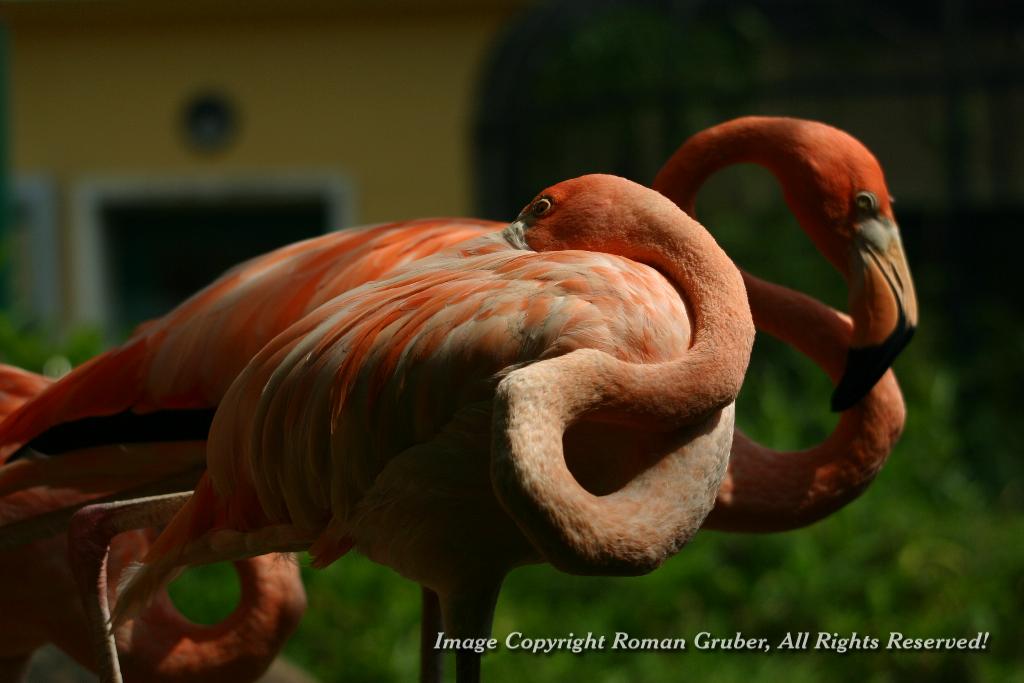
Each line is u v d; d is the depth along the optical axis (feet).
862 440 13.15
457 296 9.73
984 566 29.43
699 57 45.50
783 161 13.61
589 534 8.25
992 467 38.93
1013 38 47.29
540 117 47.34
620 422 8.98
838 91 45.88
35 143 53.93
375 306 10.23
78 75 53.67
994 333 43.47
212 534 11.22
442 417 9.54
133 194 53.67
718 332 9.43
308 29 52.60
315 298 11.90
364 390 9.82
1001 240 47.37
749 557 29.73
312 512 10.50
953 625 27.37
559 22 46.75
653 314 9.52
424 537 10.34
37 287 53.98
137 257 56.65
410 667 25.20
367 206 52.60
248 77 53.01
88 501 13.39
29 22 52.95
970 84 45.24
